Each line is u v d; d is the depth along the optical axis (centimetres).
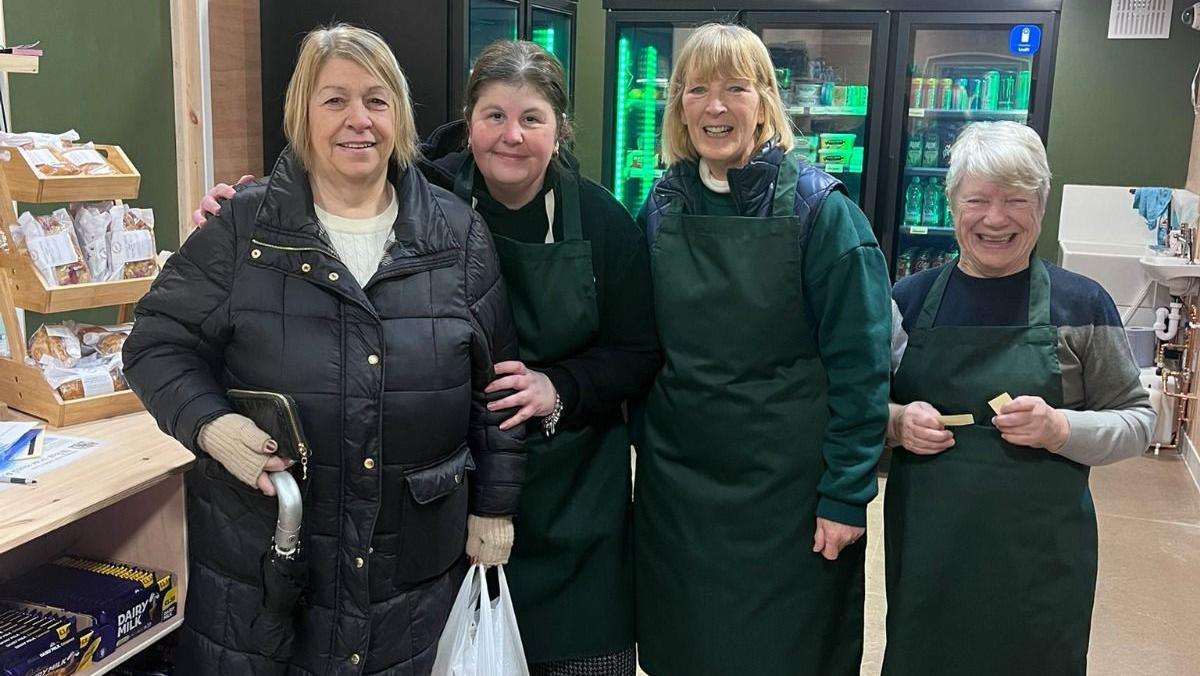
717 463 200
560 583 207
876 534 371
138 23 325
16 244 209
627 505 217
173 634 223
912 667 190
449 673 181
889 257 426
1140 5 501
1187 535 384
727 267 192
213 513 166
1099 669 288
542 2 390
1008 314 184
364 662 169
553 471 203
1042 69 396
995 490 182
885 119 412
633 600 220
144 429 211
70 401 210
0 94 261
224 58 360
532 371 194
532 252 194
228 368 166
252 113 376
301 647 170
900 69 404
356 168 164
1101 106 516
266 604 158
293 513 153
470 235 178
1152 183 518
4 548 157
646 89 454
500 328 183
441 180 201
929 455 188
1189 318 461
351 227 170
